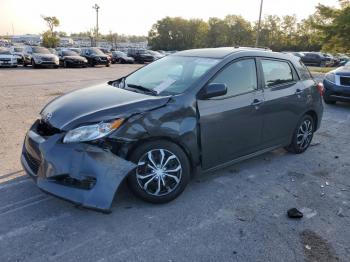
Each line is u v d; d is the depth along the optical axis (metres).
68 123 3.27
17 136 5.96
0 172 4.36
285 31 66.69
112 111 3.33
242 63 4.32
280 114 4.79
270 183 4.34
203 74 3.93
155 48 96.69
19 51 27.44
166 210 3.57
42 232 3.13
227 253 2.93
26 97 10.25
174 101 3.61
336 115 8.68
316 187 4.29
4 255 2.80
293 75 5.12
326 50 26.56
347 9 24.20
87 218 3.37
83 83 14.72
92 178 3.12
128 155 3.37
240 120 4.18
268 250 2.99
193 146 3.74
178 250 2.94
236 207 3.70
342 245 3.10
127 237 3.10
